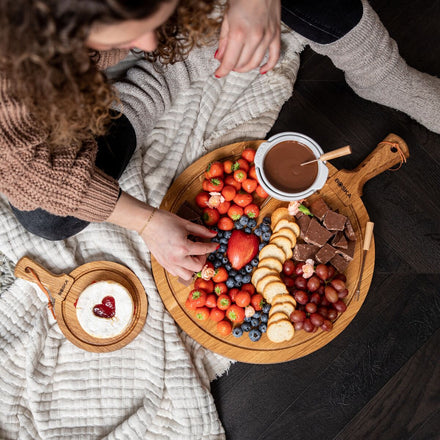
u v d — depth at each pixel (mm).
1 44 561
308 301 1404
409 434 1549
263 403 1574
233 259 1390
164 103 1510
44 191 959
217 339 1404
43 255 1494
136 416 1443
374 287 1601
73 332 1457
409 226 1616
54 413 1458
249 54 923
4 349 1482
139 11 534
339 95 1654
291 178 1359
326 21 1250
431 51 1657
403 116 1645
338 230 1404
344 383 1572
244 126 1589
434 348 1573
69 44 558
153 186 1540
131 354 1494
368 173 1452
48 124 826
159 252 1227
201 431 1458
